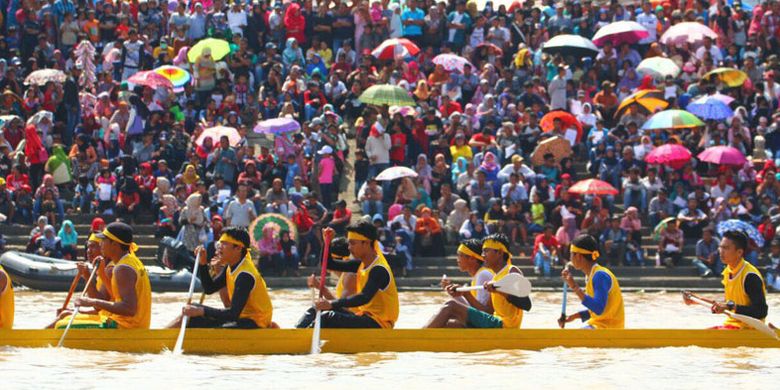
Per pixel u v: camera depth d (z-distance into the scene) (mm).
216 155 101000
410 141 106938
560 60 116938
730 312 46625
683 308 74188
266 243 91688
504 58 124438
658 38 128000
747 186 102250
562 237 95250
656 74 116812
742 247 47156
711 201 101500
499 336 45875
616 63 121375
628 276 94688
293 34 124250
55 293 82688
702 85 116562
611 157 104750
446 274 93875
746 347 46781
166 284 84562
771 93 115750
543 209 99062
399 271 93062
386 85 107000
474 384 38469
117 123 106375
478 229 96688
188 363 41938
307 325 46031
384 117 107938
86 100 111812
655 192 102062
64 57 120375
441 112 112812
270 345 44375
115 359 42406
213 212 94750
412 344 45188
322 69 121562
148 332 44219
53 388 36875
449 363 42656
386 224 99062
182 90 114750
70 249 92625
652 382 39156
